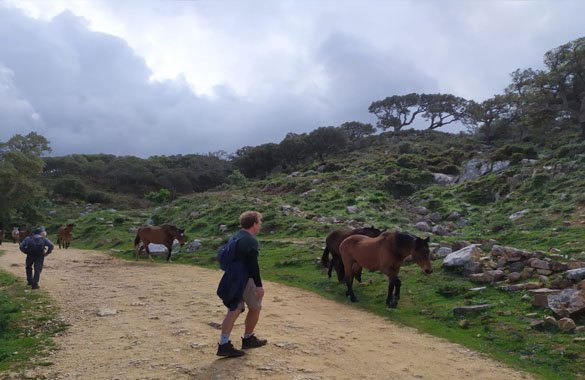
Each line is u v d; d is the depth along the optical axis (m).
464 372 5.71
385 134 87.00
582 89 44.88
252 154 76.25
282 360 5.84
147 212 40.75
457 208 27.53
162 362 5.81
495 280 9.70
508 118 63.19
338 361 5.93
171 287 11.40
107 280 12.61
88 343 6.73
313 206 30.64
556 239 13.98
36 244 11.21
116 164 83.44
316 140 73.06
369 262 9.56
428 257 8.95
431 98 91.75
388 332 7.48
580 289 7.95
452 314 8.23
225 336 5.86
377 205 30.58
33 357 6.16
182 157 92.56
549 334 6.87
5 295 10.19
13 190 37.12
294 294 10.55
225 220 25.55
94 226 31.78
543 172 27.31
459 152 51.12
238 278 5.80
